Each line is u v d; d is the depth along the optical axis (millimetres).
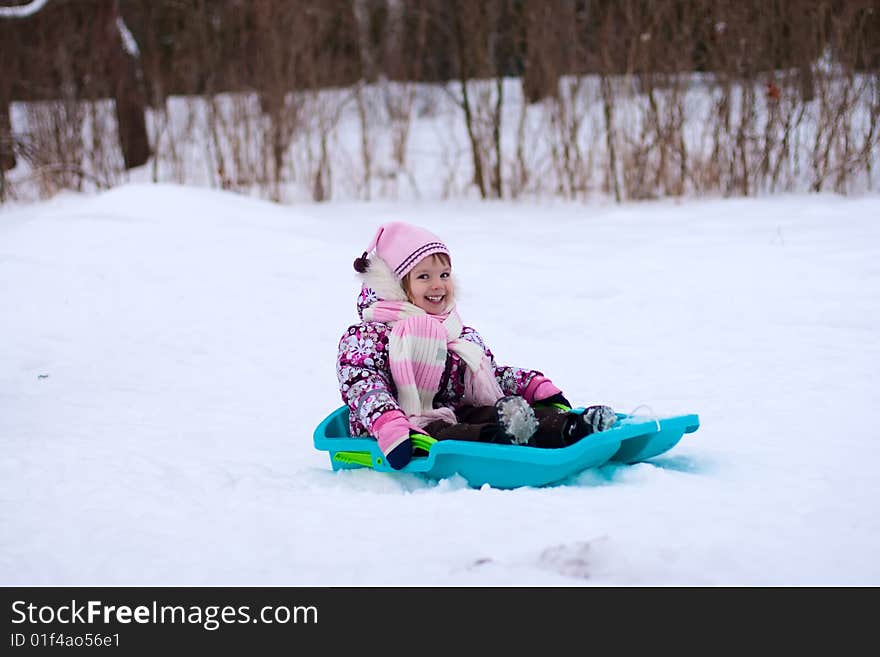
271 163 20812
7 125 19938
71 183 20031
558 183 19406
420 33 21625
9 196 19812
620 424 5527
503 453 5242
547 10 19141
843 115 16828
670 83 18234
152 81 21922
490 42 19797
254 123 20578
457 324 6141
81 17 21250
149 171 22172
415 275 6027
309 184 20422
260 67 20062
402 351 5828
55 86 20109
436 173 22172
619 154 19562
